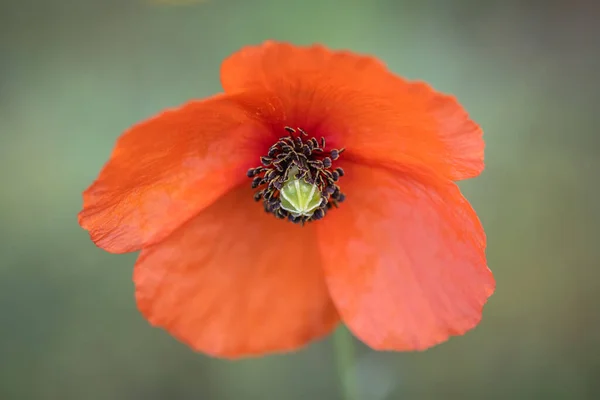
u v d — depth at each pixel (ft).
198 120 0.65
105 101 0.94
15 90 0.95
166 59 0.96
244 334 0.71
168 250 0.69
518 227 0.92
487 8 0.98
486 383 0.89
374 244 0.69
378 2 0.93
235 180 0.68
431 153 0.64
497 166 0.92
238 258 0.70
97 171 0.92
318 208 0.69
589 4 1.01
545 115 0.93
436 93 0.60
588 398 0.88
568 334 0.90
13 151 0.93
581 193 0.92
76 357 0.89
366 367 0.79
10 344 0.89
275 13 0.93
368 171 0.69
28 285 0.89
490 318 0.91
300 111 0.66
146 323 0.90
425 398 0.89
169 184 0.66
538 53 0.98
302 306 0.71
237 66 0.61
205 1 0.96
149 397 0.90
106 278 0.90
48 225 0.91
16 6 0.97
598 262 0.91
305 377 0.90
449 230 0.67
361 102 0.64
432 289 0.68
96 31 0.97
